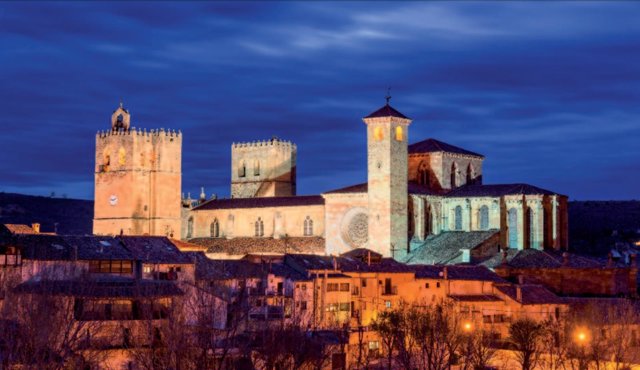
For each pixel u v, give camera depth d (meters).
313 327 161.50
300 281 178.12
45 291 121.31
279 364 133.38
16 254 147.88
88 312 126.25
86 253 159.00
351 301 184.88
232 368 124.56
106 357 119.94
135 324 125.69
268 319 149.25
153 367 119.62
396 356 157.62
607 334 171.88
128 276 154.62
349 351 154.25
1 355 109.88
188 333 125.62
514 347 170.50
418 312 171.25
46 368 109.44
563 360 157.25
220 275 171.62
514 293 192.12
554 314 187.75
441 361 148.50
